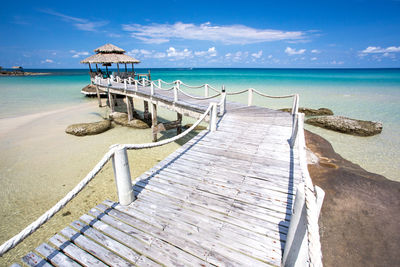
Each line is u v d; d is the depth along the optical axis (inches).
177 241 100.7
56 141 417.1
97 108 786.8
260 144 227.8
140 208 123.6
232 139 243.0
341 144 416.5
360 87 1435.8
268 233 105.1
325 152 303.7
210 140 239.8
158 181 152.4
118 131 485.4
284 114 358.9
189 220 114.5
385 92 1170.6
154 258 92.0
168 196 135.4
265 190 142.6
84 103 883.4
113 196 242.4
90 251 95.8
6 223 201.8
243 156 197.6
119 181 120.1
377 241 141.5
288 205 126.9
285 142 233.9
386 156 363.6
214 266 88.7
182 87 1400.1
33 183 270.1
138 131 489.1
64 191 254.4
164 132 492.4
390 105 795.4
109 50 879.7
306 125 542.9
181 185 147.7
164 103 418.9
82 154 357.7
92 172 101.2
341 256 136.3
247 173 165.5
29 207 225.0
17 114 655.1
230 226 110.5
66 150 373.7
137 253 95.3
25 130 486.3
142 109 786.8
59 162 328.2
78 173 296.2
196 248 96.9
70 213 214.4
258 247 97.0
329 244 145.1
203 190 141.9
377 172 312.5
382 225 152.9
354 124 479.8
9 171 299.1
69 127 468.8
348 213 167.0
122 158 116.9
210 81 1967.3
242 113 362.6
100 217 116.6
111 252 95.7
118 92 608.1
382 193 187.8
